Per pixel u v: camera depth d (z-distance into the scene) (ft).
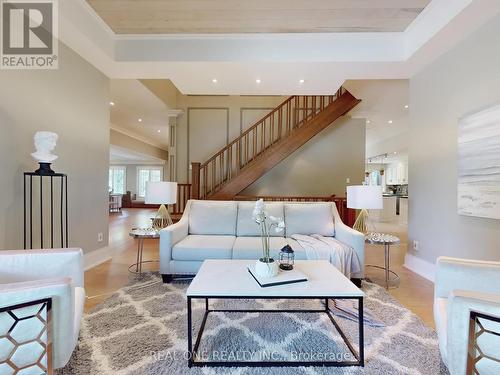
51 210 8.00
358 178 20.43
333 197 16.57
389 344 5.41
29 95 7.70
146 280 8.89
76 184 9.62
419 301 7.52
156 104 18.47
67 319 3.88
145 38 10.10
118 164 45.29
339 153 20.48
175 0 8.02
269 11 8.51
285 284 5.17
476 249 7.56
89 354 4.99
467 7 6.82
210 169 20.62
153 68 10.71
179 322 6.19
